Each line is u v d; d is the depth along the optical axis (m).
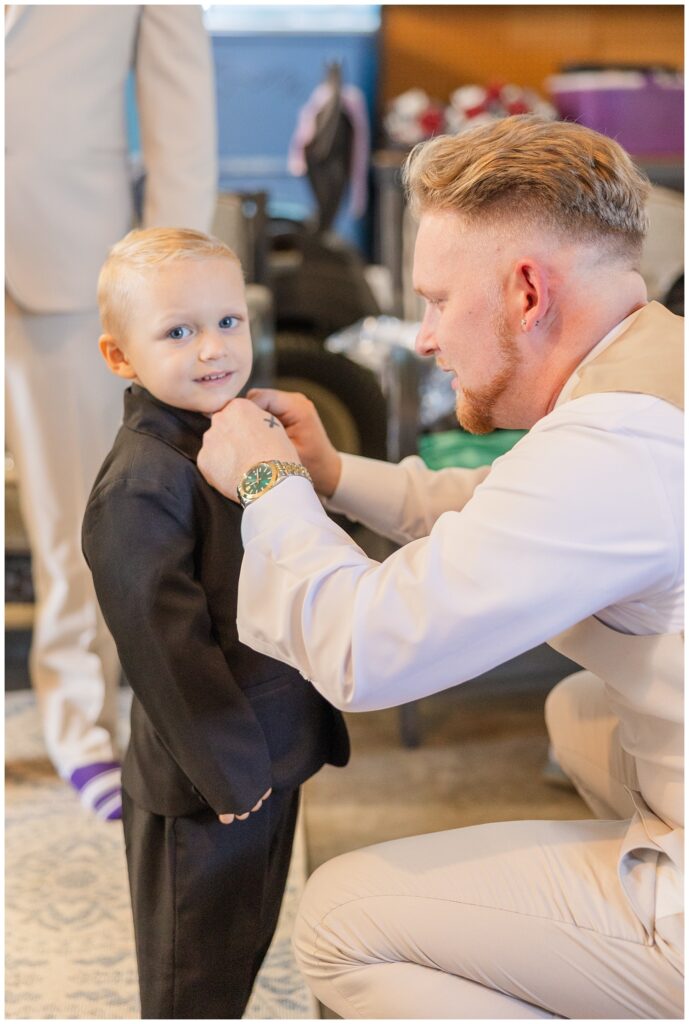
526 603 0.93
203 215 1.79
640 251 1.06
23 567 2.36
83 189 1.72
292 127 4.98
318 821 1.88
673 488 0.94
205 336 1.10
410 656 0.95
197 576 1.11
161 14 1.68
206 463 1.08
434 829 1.85
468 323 1.05
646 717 1.04
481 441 2.21
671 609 0.98
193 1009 1.13
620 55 5.12
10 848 1.80
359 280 3.22
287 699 1.15
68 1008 1.45
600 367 1.00
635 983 0.99
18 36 1.62
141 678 1.07
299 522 1.02
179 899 1.12
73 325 1.77
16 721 2.21
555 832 1.09
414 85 5.08
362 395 2.87
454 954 1.05
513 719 2.26
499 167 1.00
